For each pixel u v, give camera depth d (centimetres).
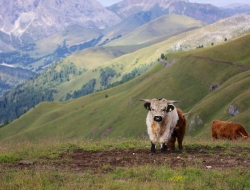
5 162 1232
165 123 1390
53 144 1594
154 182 913
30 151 1419
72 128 16338
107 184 890
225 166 1167
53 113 19600
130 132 13900
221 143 1738
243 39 18338
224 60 16838
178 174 1010
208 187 898
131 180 946
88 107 17450
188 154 1390
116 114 15725
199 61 16712
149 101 1384
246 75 13988
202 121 11669
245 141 1991
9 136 17488
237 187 908
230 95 12175
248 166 1173
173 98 15212
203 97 15000
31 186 882
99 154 1377
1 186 879
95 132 15275
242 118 9431
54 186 887
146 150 1473
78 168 1134
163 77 16488
